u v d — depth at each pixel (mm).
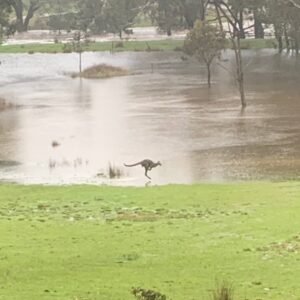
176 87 127312
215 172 58125
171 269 28953
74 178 56938
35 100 113438
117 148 70188
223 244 33031
